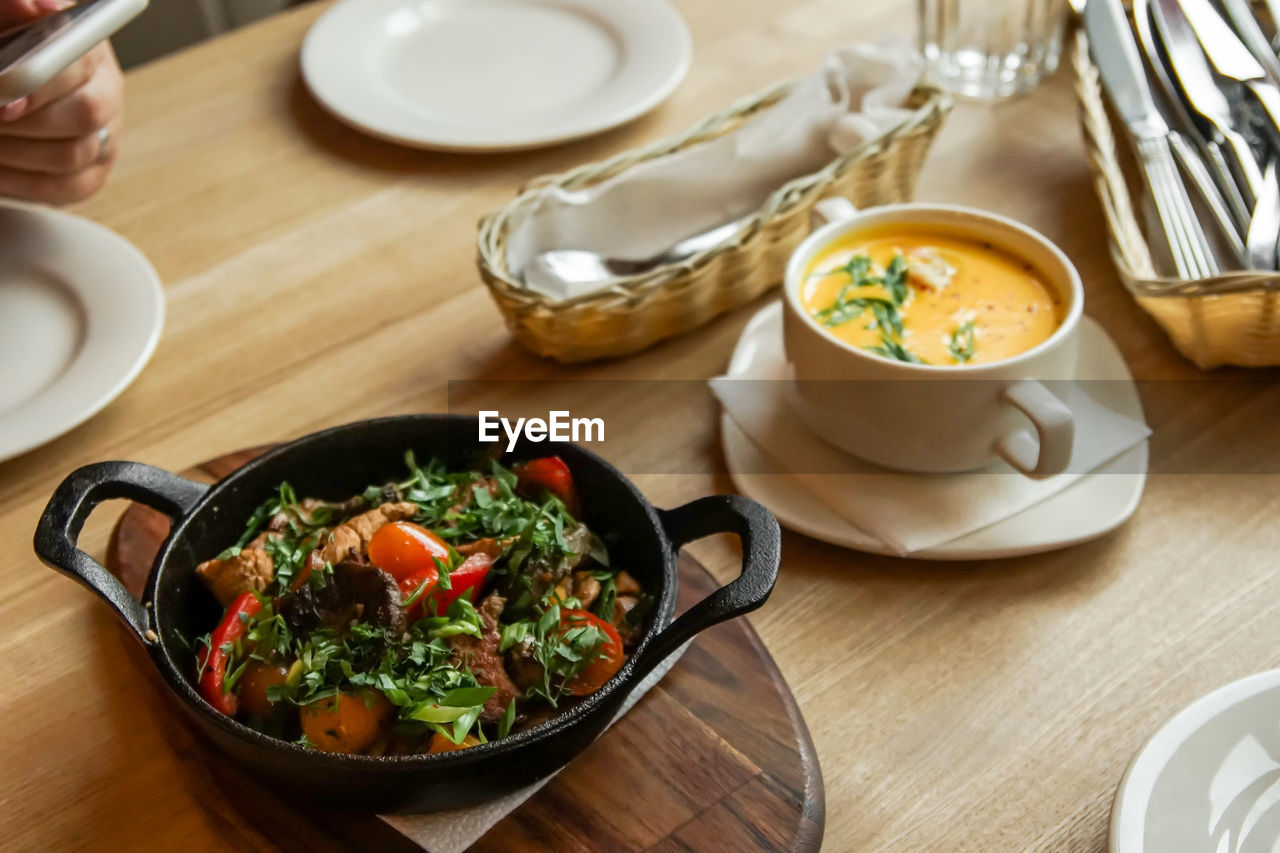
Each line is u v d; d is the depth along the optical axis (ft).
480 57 3.03
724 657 2.06
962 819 1.96
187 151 2.88
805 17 3.20
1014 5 2.95
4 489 2.30
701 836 1.92
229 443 2.36
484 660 1.95
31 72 2.11
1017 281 2.30
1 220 2.58
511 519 2.07
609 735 1.99
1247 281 2.23
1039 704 2.05
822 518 2.22
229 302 2.58
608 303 2.36
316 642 1.93
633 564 2.07
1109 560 2.19
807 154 2.64
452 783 1.83
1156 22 2.73
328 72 2.96
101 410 2.39
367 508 2.10
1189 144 2.58
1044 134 2.87
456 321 2.55
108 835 1.95
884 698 2.06
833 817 1.96
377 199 2.77
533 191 2.49
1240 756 1.86
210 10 4.32
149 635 1.88
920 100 2.68
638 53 2.99
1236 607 2.14
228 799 1.96
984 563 2.20
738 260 2.43
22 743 2.03
